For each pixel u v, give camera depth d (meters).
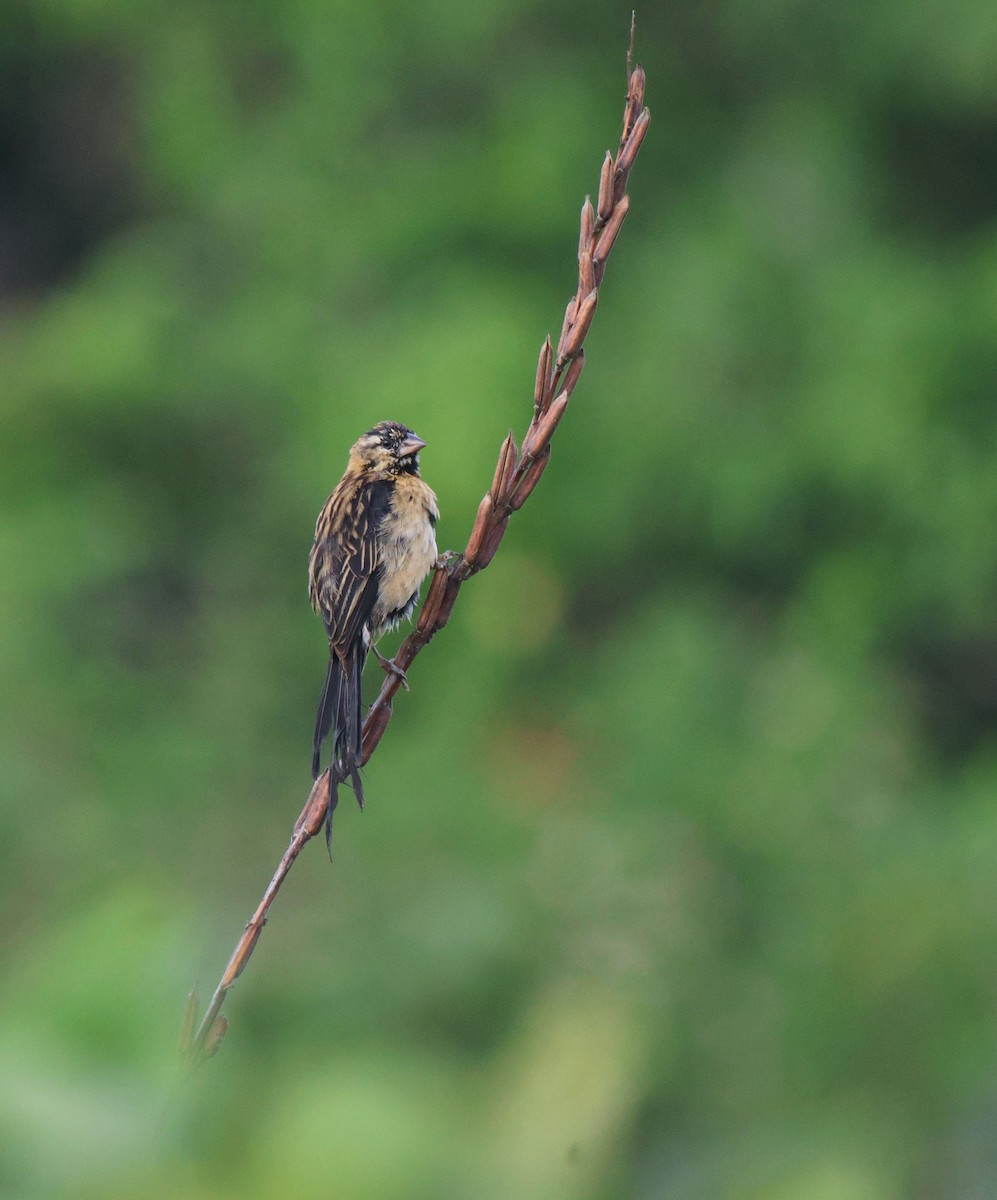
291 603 16.83
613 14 16.89
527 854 10.41
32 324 20.22
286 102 18.48
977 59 15.24
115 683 14.73
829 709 13.93
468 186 16.55
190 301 18.42
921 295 15.57
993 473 15.31
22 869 10.57
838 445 15.23
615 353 16.44
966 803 12.95
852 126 16.28
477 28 16.72
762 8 15.97
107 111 23.83
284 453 17.02
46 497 16.95
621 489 15.99
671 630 15.34
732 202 16.41
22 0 22.23
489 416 15.27
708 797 12.09
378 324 16.77
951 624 15.77
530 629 16.33
